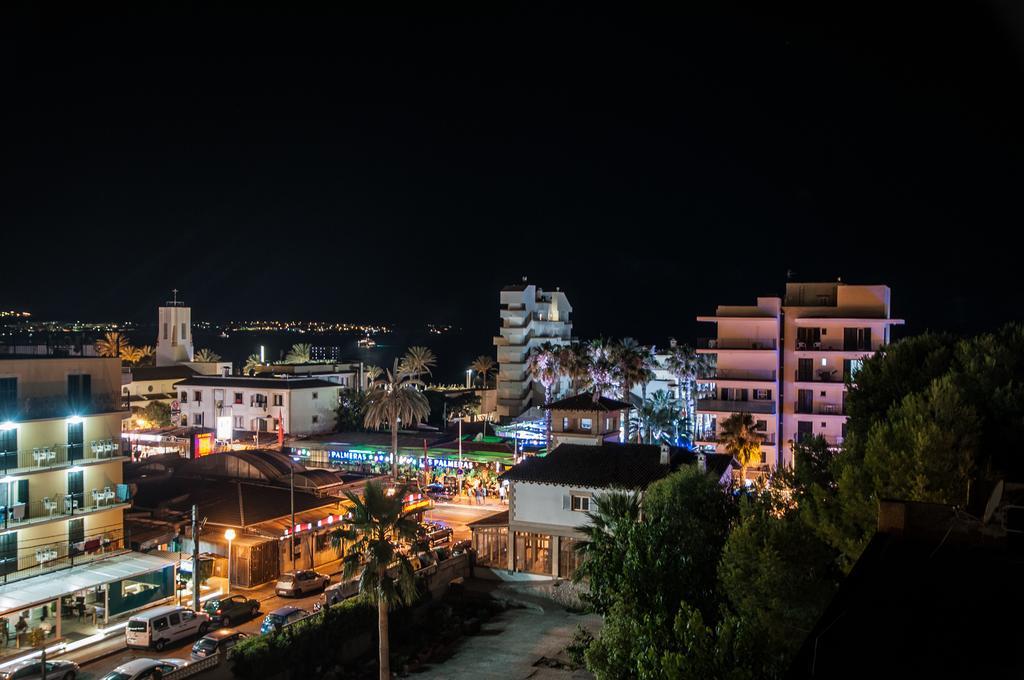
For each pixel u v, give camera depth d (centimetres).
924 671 917
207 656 3797
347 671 4209
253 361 16925
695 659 1973
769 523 2495
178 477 7069
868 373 3588
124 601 4822
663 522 3275
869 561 1177
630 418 11081
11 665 3794
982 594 1076
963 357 3353
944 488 2109
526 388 14562
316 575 5541
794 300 8688
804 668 955
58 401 5231
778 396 8275
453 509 7925
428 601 5172
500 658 4403
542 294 15900
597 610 3341
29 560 4788
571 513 5538
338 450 9731
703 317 8575
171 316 15012
